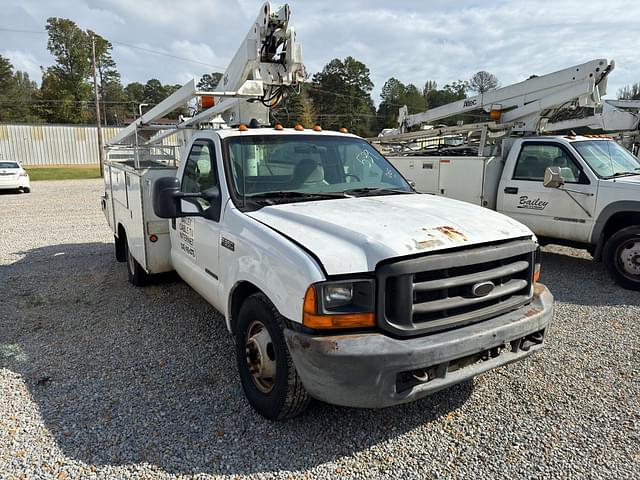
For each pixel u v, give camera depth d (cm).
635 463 281
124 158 800
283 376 292
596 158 718
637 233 618
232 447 295
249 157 397
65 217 1313
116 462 282
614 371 395
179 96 607
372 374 257
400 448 295
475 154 907
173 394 359
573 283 665
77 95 7281
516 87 941
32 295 609
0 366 409
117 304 568
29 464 279
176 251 500
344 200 367
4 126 4050
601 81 862
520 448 295
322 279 263
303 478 269
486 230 310
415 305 270
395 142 1143
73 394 360
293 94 632
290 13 575
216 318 519
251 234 324
